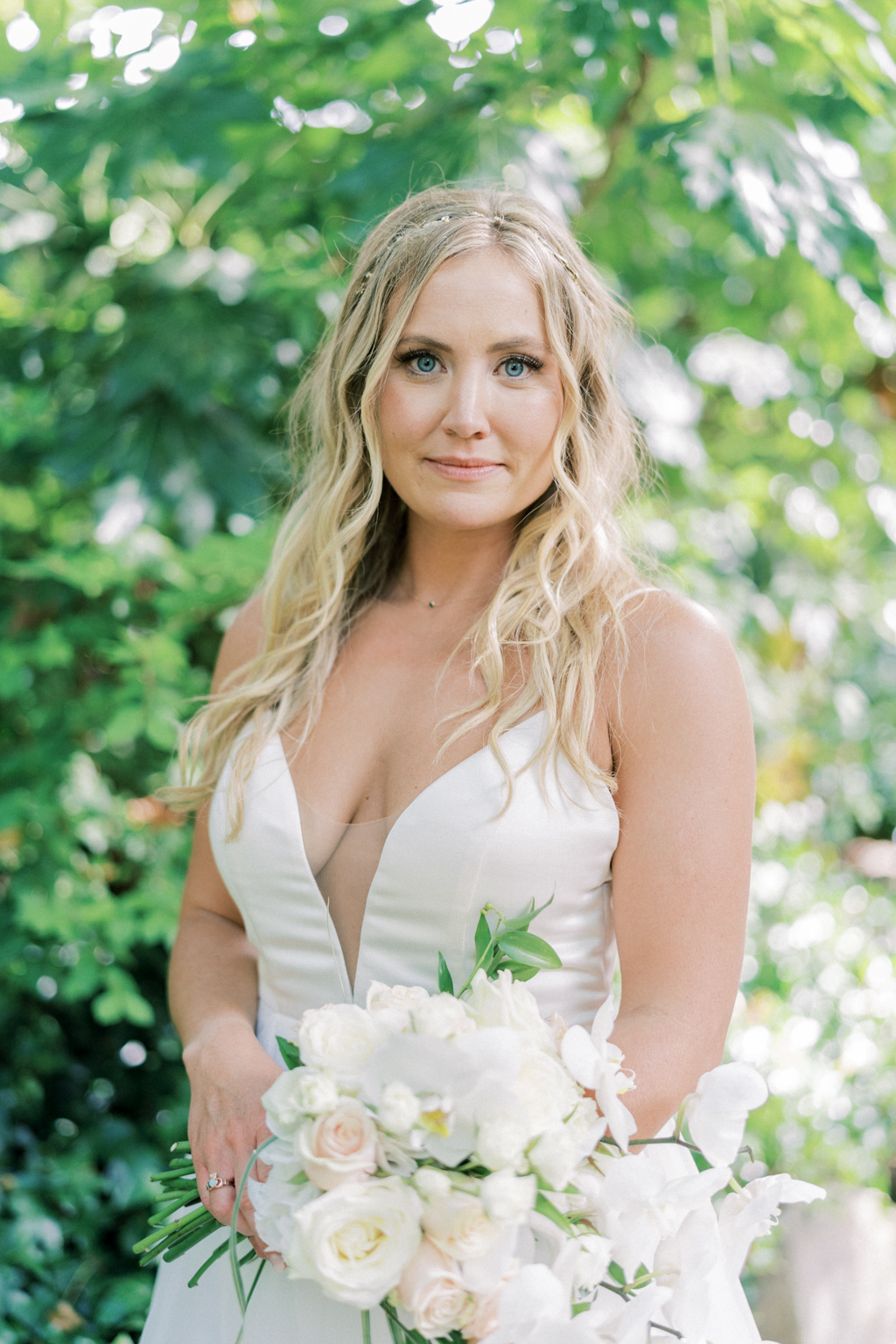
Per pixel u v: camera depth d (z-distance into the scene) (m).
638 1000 1.32
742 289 3.42
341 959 1.46
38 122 2.53
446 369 1.39
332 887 1.49
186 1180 1.47
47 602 3.05
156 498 2.71
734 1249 1.13
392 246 1.46
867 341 2.81
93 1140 3.02
